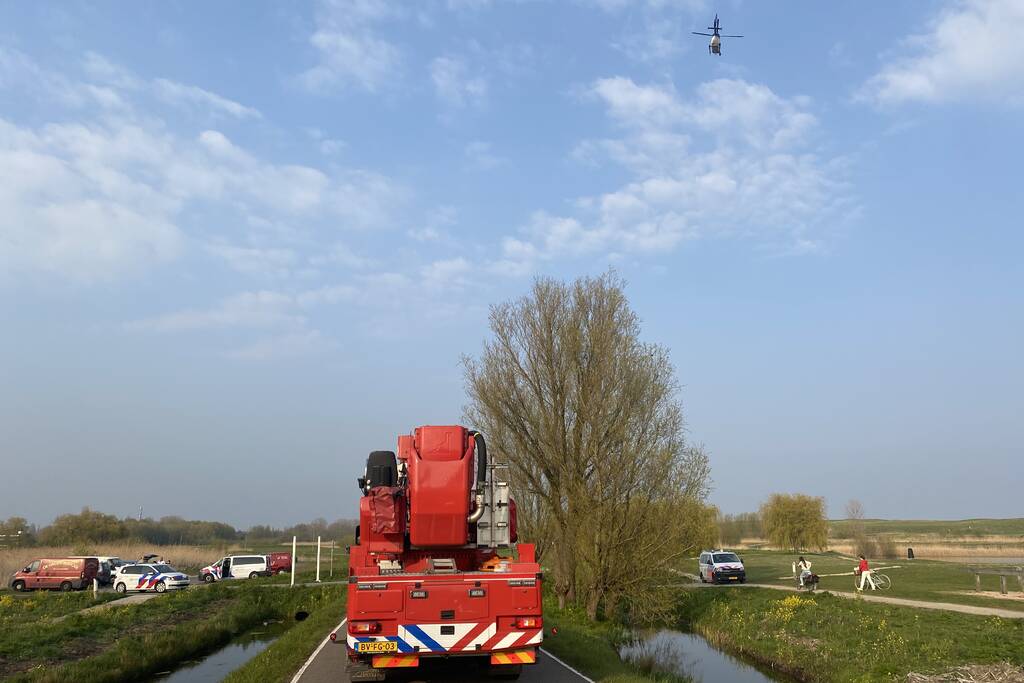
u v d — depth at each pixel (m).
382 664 10.54
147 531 109.75
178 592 34.19
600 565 24.44
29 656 18.00
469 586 10.70
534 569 11.08
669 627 28.25
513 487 26.09
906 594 28.38
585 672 13.41
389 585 10.59
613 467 24.02
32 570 44.44
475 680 12.38
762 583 38.56
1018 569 29.03
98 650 19.73
